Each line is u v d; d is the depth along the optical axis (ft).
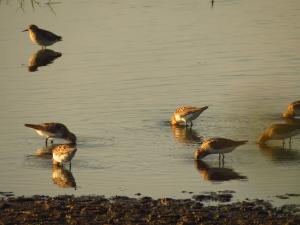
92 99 92.32
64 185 65.36
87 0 150.92
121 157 72.95
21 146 77.10
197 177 66.95
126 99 92.07
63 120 84.79
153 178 66.85
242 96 91.40
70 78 102.12
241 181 65.62
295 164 70.13
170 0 151.12
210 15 137.90
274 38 119.96
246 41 118.73
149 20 134.10
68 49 117.60
